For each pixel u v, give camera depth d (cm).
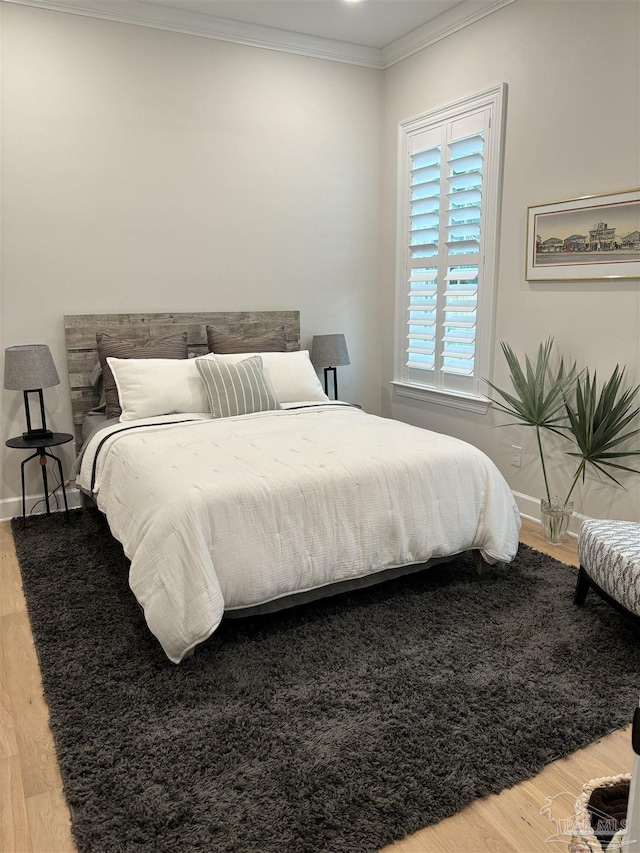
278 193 429
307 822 154
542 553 318
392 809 158
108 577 289
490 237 373
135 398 335
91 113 361
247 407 344
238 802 160
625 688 207
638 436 303
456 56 386
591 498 331
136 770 171
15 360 332
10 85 338
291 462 253
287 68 417
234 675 214
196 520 217
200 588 212
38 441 345
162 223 392
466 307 399
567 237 325
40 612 257
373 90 452
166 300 401
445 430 435
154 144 381
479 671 216
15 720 194
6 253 351
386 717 192
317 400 383
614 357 311
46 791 166
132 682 210
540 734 184
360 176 459
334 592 253
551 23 322
